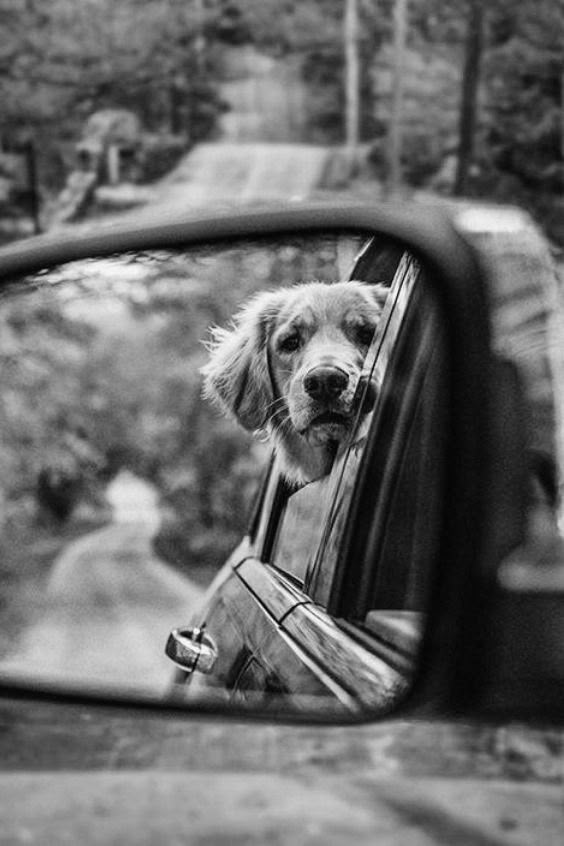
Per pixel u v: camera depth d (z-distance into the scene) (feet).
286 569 7.61
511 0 61.87
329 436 7.01
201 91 65.67
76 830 6.54
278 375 7.19
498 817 6.44
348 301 6.77
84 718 7.66
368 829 6.43
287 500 7.77
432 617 5.32
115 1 64.28
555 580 5.03
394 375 6.43
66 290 7.55
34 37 63.62
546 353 5.57
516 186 60.85
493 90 61.93
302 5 67.46
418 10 65.87
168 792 6.78
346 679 6.13
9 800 6.84
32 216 60.08
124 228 7.41
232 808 6.63
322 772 6.92
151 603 11.93
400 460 6.32
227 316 7.35
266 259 7.06
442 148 64.49
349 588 6.57
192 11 65.77
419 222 6.25
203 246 7.21
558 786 6.71
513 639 5.06
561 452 5.35
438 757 7.00
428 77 65.46
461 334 5.57
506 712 5.09
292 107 66.80
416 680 5.45
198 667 7.59
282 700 6.64
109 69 64.23
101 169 61.62
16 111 62.80
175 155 62.54
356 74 65.16
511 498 5.23
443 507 5.41
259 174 57.72
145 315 7.76
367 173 62.69
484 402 5.39
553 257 6.04
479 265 5.78
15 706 7.70
